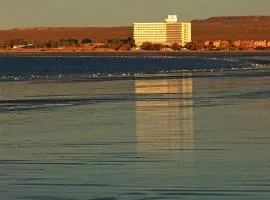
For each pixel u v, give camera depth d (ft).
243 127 297.53
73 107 405.59
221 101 430.20
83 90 551.18
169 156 223.92
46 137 273.54
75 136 275.59
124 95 492.13
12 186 178.70
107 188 176.14
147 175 192.03
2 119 341.21
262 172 193.98
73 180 185.98
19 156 225.97
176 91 524.93
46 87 595.06
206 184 179.22
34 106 414.21
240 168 200.64
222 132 281.95
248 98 449.89
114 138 268.82
